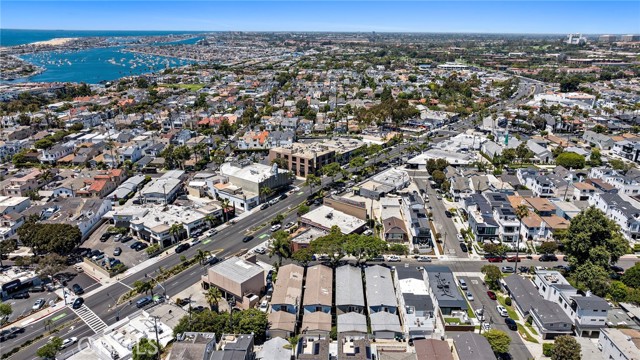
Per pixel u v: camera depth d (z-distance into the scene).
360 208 140.38
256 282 102.06
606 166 193.62
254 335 86.75
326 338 83.56
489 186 165.12
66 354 82.69
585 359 79.50
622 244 111.06
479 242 129.62
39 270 109.94
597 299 89.81
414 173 194.62
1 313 92.88
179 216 140.75
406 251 120.62
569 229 113.94
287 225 141.62
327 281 103.50
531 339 88.44
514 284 102.81
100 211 146.62
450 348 80.69
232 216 150.12
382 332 87.81
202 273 114.69
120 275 113.69
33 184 169.88
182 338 80.62
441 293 95.75
